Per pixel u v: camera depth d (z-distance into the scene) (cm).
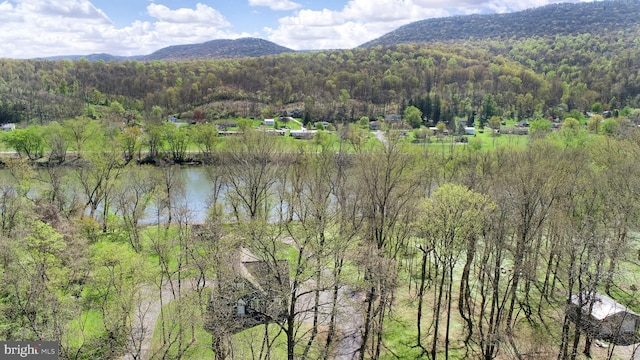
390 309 3912
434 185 6494
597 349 3491
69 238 4316
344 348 3575
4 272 2939
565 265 3603
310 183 5919
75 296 3269
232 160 6562
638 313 3819
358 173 5006
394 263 3884
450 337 3747
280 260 3481
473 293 4488
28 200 5438
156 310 3881
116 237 5622
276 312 2972
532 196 3484
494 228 3428
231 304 3188
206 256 3506
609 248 3506
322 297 4241
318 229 3172
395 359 3459
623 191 4281
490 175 5075
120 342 2977
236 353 3177
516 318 3775
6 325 2667
